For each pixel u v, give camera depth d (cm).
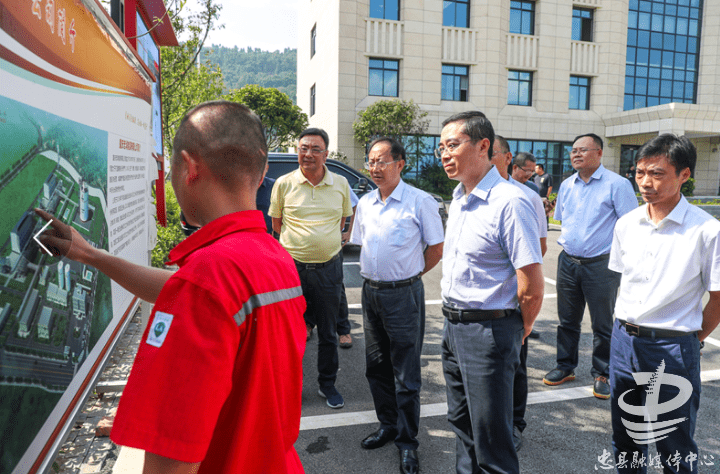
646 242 210
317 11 2431
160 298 80
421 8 2036
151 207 315
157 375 75
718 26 2627
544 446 277
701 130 2153
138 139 270
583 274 344
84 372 166
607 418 311
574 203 356
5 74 106
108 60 200
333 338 326
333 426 297
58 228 129
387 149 260
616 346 223
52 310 136
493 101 2147
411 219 261
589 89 2366
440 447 275
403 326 254
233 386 85
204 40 697
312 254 316
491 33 2102
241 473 86
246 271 85
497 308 205
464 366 211
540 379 372
